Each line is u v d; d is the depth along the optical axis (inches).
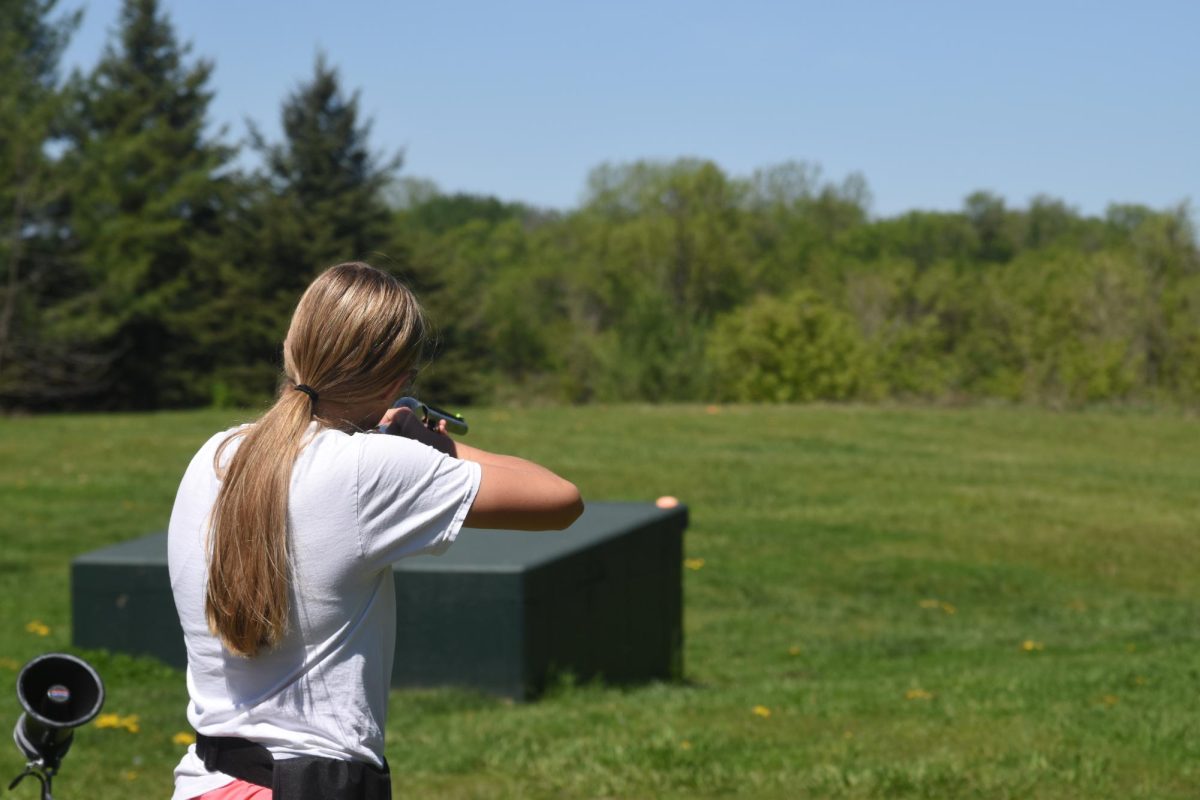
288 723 86.7
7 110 1873.8
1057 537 762.2
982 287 2987.2
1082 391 2069.4
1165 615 604.7
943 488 905.5
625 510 435.5
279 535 86.0
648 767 255.3
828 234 3809.1
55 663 94.9
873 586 649.0
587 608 379.6
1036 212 3939.5
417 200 4478.3
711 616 585.3
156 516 748.0
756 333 2294.5
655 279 3014.3
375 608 89.7
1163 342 2320.4
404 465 88.4
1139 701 325.7
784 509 828.6
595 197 3543.3
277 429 88.7
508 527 90.8
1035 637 554.9
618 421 1217.4
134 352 2110.0
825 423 1232.8
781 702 342.3
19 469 892.0
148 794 249.9
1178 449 1159.0
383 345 91.9
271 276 2150.6
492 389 2480.3
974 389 2797.7
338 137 2249.0
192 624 89.5
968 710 315.0
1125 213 3878.0
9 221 1838.1
